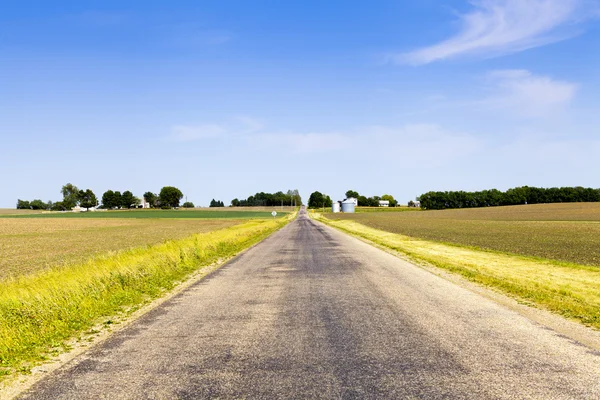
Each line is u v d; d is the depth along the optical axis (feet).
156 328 27.55
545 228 158.20
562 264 56.59
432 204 646.74
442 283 43.39
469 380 18.06
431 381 18.01
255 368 19.92
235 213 538.47
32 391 17.88
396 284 42.98
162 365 20.58
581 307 30.73
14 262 76.28
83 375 19.53
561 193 587.27
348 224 229.66
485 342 23.41
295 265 59.67
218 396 16.88
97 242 125.39
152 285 42.47
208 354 22.08
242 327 27.40
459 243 95.81
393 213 471.62
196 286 43.52
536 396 16.43
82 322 28.86
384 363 20.27
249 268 57.11
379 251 80.07
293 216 431.43
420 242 100.17
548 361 20.30
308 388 17.46
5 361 21.66
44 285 36.81
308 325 27.61
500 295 36.96
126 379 18.88
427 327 26.63
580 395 16.47
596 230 142.72
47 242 127.13
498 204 618.03
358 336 24.89
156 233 173.06
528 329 25.99
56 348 23.90
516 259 63.46
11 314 28.14
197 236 101.19
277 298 36.78
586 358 20.68
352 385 17.70
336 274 50.57
